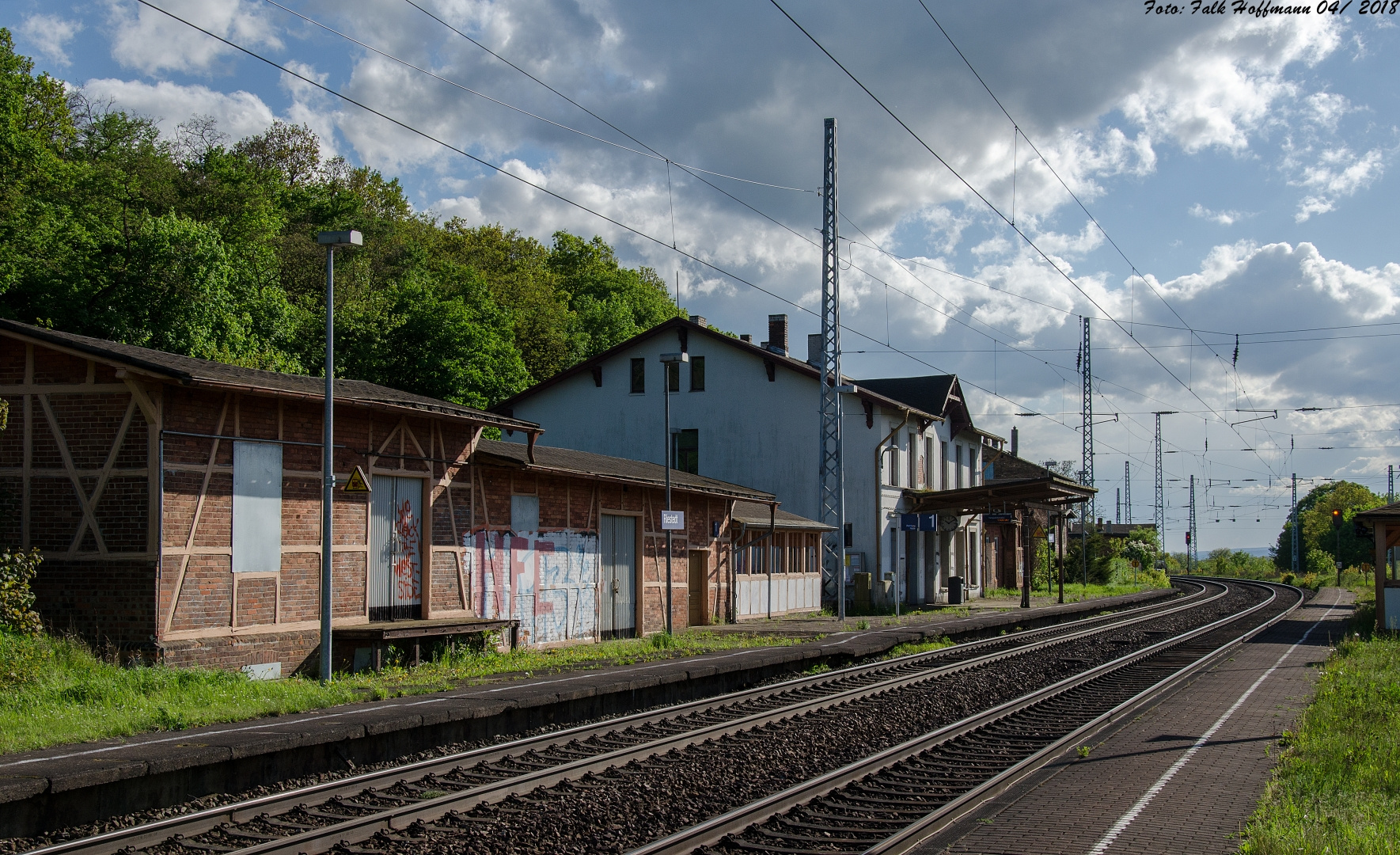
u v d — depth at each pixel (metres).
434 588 18.77
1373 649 20.69
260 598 15.53
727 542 29.80
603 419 40.31
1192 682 16.64
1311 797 8.74
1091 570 60.88
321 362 41.03
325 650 14.55
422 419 18.67
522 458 20.86
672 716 13.16
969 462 50.88
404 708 11.84
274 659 15.66
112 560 14.29
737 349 39.22
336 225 52.44
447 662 17.19
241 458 15.35
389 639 16.55
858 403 38.31
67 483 14.66
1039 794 9.12
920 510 40.84
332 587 16.00
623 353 40.34
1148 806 8.59
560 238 76.06
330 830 7.48
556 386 41.03
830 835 7.91
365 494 17.45
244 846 7.48
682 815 8.50
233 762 9.31
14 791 7.62
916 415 41.25
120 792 8.42
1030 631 27.88
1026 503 40.06
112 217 33.66
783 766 10.49
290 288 44.75
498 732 12.27
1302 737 11.23
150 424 14.28
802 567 34.97
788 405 38.62
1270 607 38.03
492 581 20.20
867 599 35.66
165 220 31.11
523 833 7.87
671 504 26.84
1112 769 10.09
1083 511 55.56
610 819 8.28
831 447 37.78
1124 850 7.37
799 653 19.28
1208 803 8.70
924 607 38.06
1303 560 106.06
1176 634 26.50
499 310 46.41
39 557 14.00
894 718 13.47
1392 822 7.88
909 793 9.23
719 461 39.16
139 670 13.10
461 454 19.62
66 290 29.19
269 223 43.56
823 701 14.35
